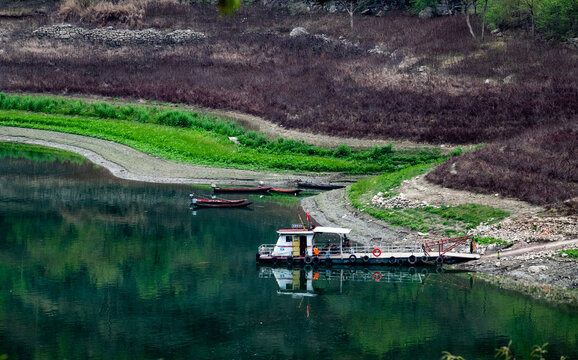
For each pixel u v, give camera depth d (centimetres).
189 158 7525
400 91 8438
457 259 4462
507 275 4209
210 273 4341
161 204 6016
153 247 4812
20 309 3784
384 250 4634
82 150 8069
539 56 8800
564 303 3750
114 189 6538
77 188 6544
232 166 7262
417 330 3453
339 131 7831
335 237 5009
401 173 6144
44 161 7694
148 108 9006
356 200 5747
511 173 5441
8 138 8581
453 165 5884
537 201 4959
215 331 3503
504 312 3650
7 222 5378
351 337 3419
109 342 3381
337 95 8638
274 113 8500
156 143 7919
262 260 4553
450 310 3719
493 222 4819
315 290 4100
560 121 7075
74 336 3444
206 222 5447
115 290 4047
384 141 7544
